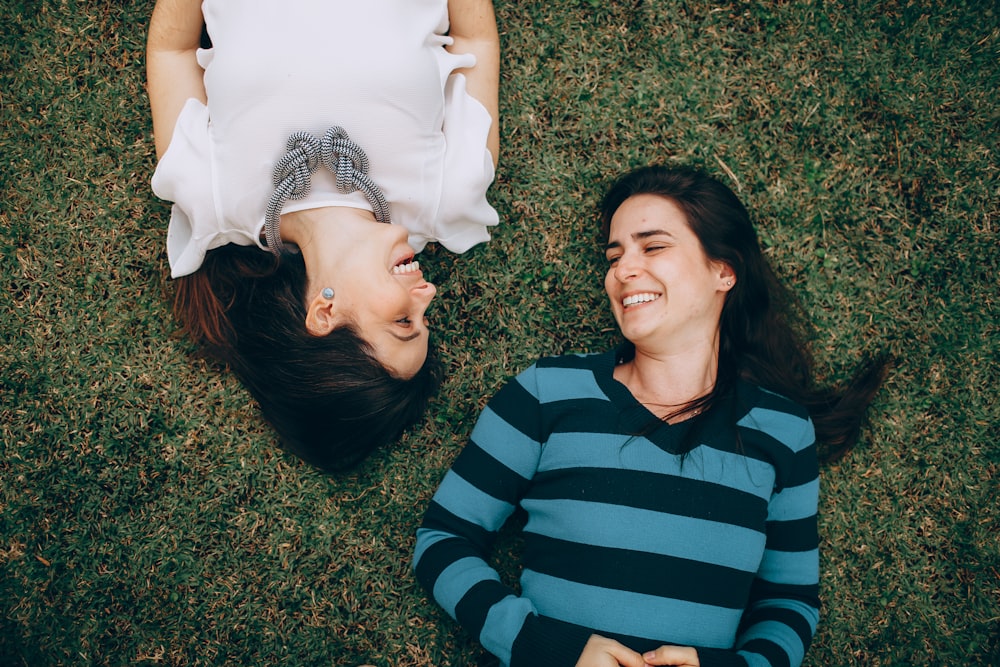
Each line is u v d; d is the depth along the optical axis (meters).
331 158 1.46
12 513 1.81
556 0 1.88
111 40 1.83
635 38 1.88
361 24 1.48
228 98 1.48
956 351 1.86
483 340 1.88
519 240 1.87
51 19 1.82
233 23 1.50
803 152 1.88
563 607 1.49
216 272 1.68
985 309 1.87
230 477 1.83
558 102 1.87
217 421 1.83
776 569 1.60
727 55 1.87
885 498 1.88
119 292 1.84
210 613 1.82
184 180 1.53
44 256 1.83
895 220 1.87
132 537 1.82
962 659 1.86
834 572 1.86
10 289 1.82
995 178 1.88
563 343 1.87
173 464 1.83
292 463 1.84
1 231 1.82
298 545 1.83
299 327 1.54
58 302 1.83
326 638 1.83
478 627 1.49
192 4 1.61
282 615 1.83
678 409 1.55
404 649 1.83
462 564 1.54
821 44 1.88
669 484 1.48
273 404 1.61
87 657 1.81
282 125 1.47
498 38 1.79
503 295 1.87
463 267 1.87
